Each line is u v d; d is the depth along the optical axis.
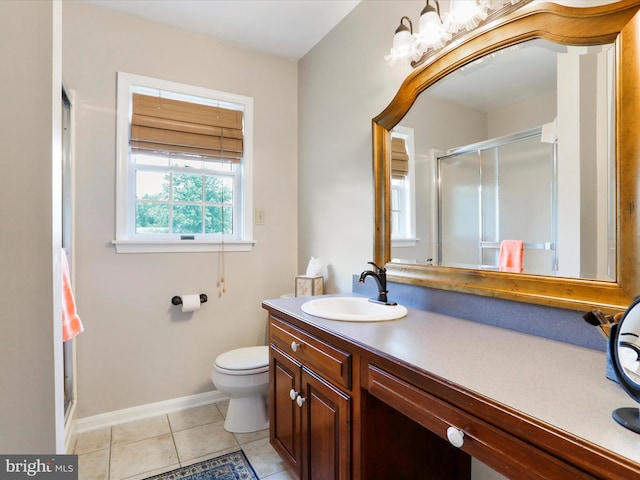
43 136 0.94
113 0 1.95
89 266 1.98
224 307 2.38
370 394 1.07
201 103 2.33
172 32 2.21
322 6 1.99
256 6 1.99
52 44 0.96
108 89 2.03
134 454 1.75
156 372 2.17
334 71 2.19
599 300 0.95
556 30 1.06
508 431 0.64
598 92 0.97
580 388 0.70
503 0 1.22
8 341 0.90
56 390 0.96
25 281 0.92
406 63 1.64
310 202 2.46
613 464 0.49
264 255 2.53
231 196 2.48
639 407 0.61
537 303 1.09
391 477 1.13
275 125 2.58
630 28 0.90
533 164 1.14
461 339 1.06
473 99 1.33
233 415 1.99
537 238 1.13
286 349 1.50
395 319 1.32
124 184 2.07
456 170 1.40
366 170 1.90
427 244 1.53
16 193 0.91
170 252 2.21
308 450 1.33
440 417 0.77
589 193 1.00
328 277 2.24
